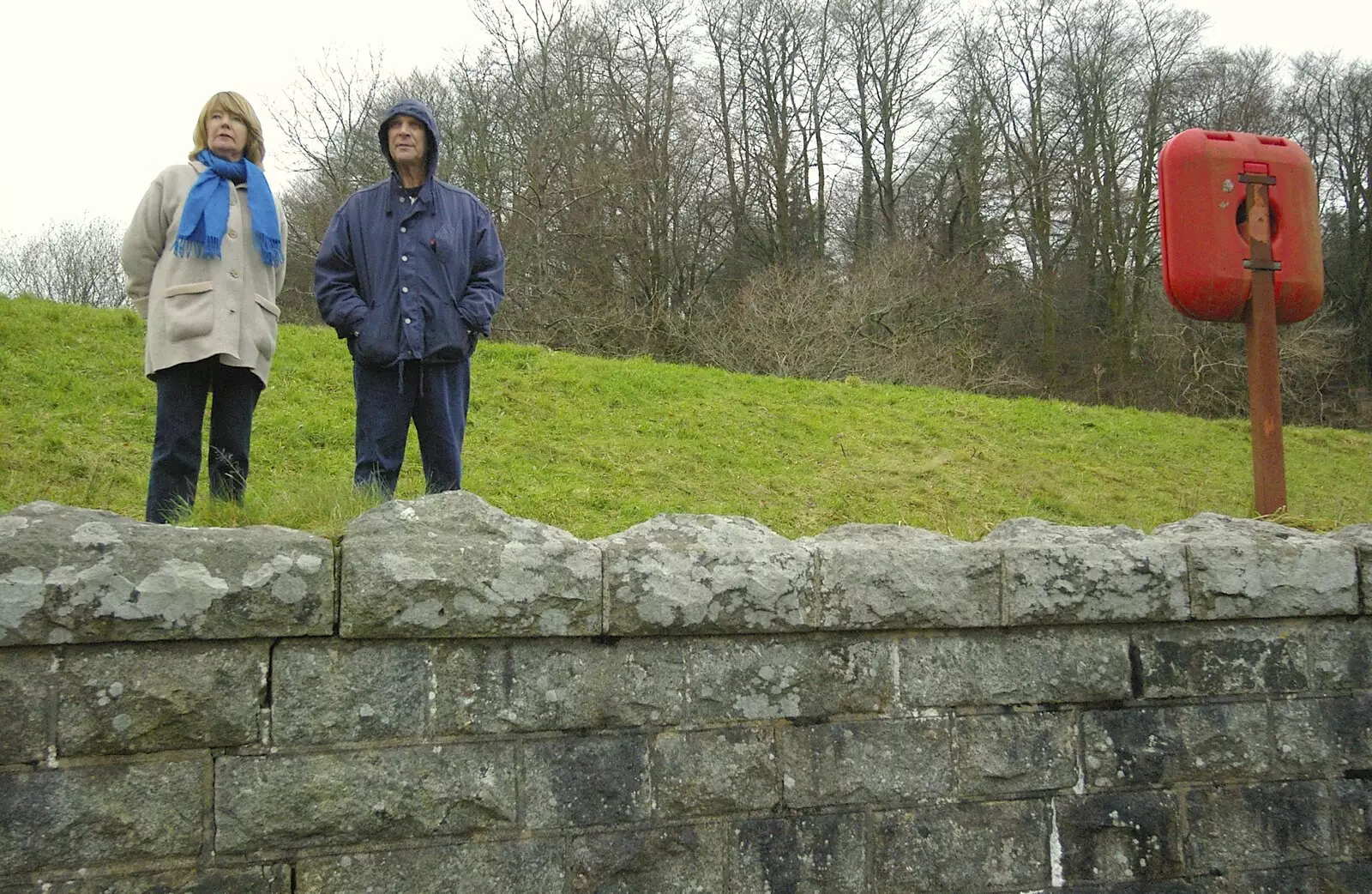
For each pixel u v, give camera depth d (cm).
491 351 1234
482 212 489
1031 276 3022
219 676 289
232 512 371
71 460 738
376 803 298
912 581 351
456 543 310
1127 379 2777
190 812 285
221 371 454
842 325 2073
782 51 3081
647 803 324
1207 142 766
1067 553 371
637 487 875
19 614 271
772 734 338
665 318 2175
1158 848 376
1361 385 2800
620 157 2614
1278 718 396
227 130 462
